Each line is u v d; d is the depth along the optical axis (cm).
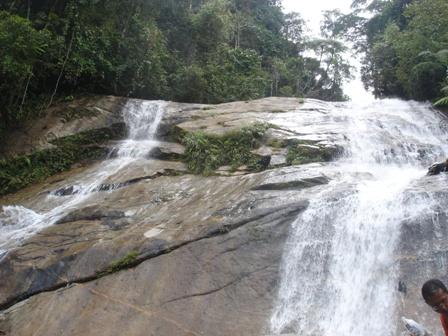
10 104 1384
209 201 902
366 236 698
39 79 1532
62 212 1009
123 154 1324
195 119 1419
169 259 753
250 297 672
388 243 677
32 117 1444
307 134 1165
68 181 1197
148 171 1151
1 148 1343
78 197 1098
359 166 1034
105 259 789
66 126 1412
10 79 1354
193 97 1938
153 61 1775
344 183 843
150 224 866
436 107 1540
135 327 664
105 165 1273
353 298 643
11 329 712
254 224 763
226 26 2312
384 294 625
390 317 596
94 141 1409
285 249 722
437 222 674
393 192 751
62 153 1338
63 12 1593
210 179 1044
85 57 1571
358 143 1121
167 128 1412
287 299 665
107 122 1458
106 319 686
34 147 1337
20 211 1055
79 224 932
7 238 948
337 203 758
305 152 1057
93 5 1598
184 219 846
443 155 1095
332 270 688
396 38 1920
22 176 1276
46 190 1173
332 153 1066
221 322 647
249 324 638
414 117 1431
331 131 1189
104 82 1677
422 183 786
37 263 826
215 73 2083
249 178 958
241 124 1255
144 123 1477
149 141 1395
